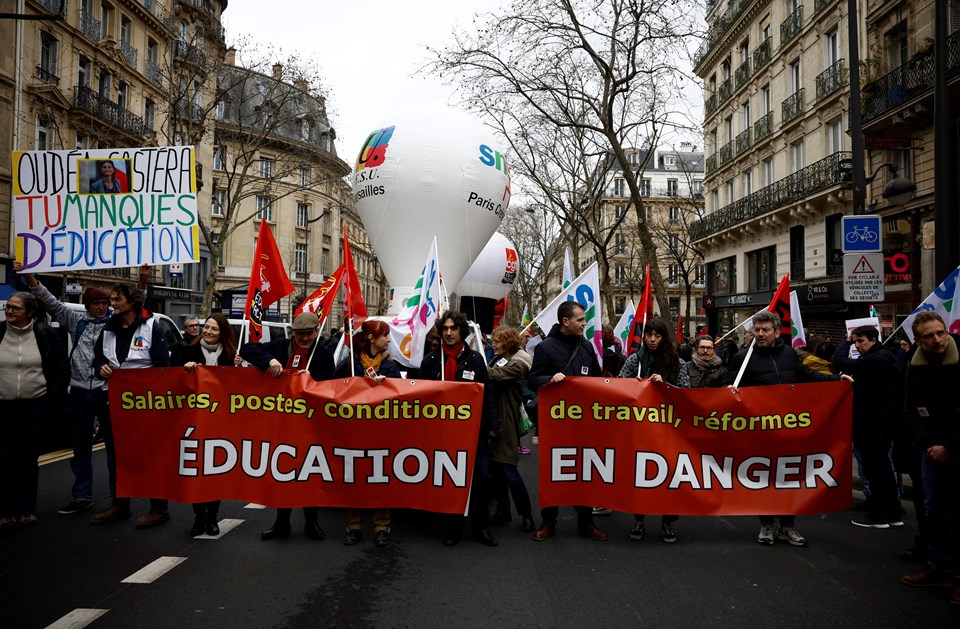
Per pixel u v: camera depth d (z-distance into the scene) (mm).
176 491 5137
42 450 8797
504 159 11594
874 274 8992
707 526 5840
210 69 25766
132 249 6215
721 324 29828
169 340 10250
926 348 4180
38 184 6176
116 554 4703
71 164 6180
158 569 4406
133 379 5223
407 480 5051
